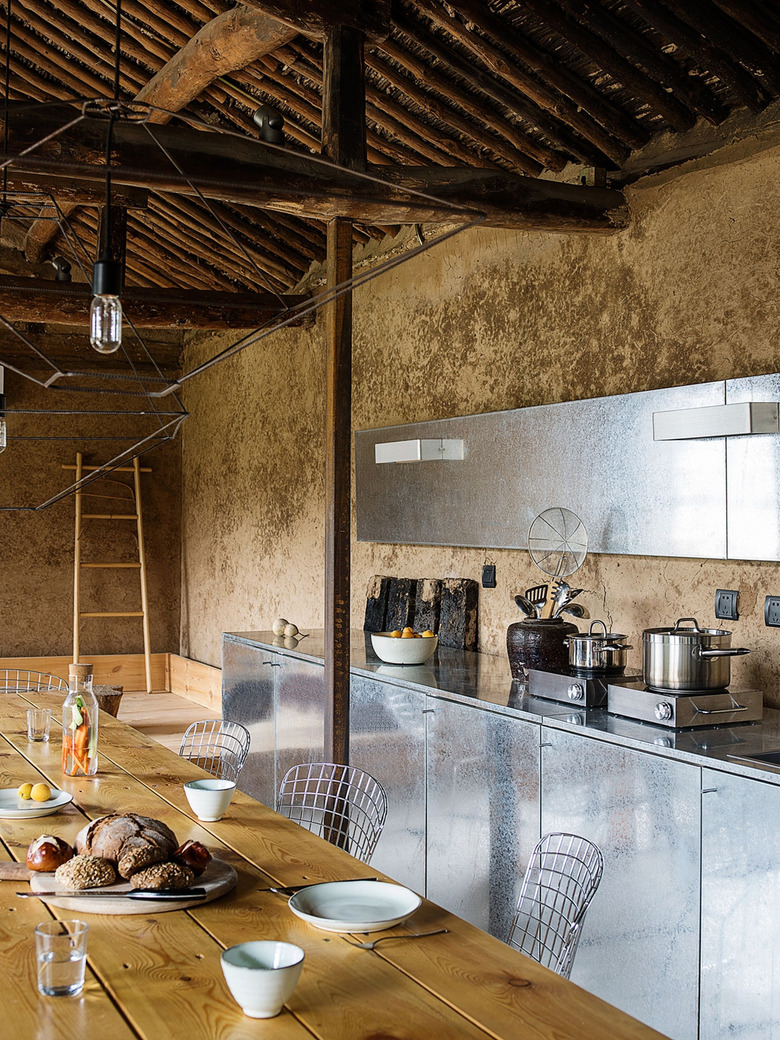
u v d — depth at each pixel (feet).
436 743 11.69
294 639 16.97
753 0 9.83
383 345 17.58
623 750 8.98
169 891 6.11
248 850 7.29
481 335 14.97
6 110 5.82
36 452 26.63
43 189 13.21
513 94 12.32
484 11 11.05
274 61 14.20
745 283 10.66
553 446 13.01
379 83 13.56
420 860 12.00
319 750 14.35
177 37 14.48
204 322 19.07
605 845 9.18
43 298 17.74
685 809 8.35
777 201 10.32
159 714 24.43
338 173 10.59
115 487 27.55
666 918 8.53
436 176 11.18
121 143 9.61
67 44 15.94
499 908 10.55
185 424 28.14
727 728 9.31
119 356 27.53
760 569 10.37
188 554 27.78
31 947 5.45
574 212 11.97
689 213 11.39
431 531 15.66
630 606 12.12
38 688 16.35
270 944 4.99
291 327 20.56
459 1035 4.51
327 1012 4.73
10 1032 4.49
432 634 14.05
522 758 10.27
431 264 16.20
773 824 7.56
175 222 20.77
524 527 13.56
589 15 10.50
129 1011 4.71
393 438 16.71
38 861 6.53
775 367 10.30
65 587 27.07
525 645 11.64
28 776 9.48
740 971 7.84
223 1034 4.49
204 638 26.45
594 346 12.78
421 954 5.45
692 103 10.98
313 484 20.30
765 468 10.02
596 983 9.27
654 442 11.44
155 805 8.50
